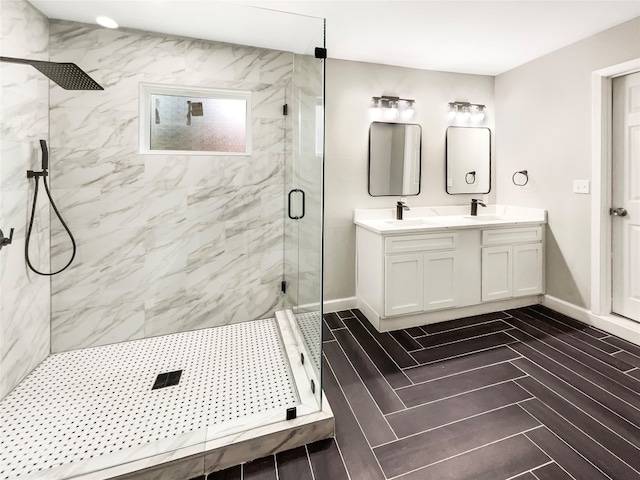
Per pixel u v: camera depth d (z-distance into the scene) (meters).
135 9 1.97
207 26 2.18
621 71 2.28
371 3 2.00
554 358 2.10
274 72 2.55
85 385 1.82
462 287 2.72
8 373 1.74
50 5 1.90
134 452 1.30
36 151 1.93
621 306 2.49
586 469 1.27
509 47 2.65
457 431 1.48
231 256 2.60
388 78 2.96
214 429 1.41
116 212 2.26
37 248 1.98
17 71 1.75
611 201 2.49
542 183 2.90
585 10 2.09
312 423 1.44
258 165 2.60
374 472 1.28
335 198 2.90
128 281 2.33
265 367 2.02
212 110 2.45
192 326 2.54
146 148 2.30
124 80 2.20
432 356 2.16
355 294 3.05
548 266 2.92
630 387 1.78
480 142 3.30
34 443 1.38
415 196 3.12
